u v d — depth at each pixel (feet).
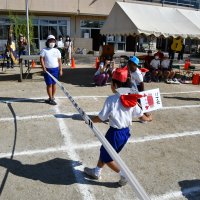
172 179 13.64
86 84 35.29
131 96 11.31
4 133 18.07
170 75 39.11
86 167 13.65
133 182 7.41
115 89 11.89
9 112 22.21
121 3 41.04
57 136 17.93
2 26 76.33
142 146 17.12
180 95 31.58
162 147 17.15
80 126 19.79
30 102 25.18
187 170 14.55
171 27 40.04
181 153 16.47
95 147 16.61
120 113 11.41
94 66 55.62
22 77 37.47
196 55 82.79
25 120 20.54
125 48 92.48
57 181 13.02
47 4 78.38
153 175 13.88
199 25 43.24
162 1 94.94
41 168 14.08
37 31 81.82
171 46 49.06
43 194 12.03
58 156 15.37
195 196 12.44
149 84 37.22
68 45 58.59
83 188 12.55
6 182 12.78
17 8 75.31
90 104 25.67
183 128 20.66
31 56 35.22
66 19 84.53
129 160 15.26
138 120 21.71
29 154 15.44
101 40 89.10
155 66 38.81
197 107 26.66
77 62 62.23
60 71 25.09
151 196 12.25
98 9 84.43
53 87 24.70
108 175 13.65
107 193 12.26
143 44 92.43
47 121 20.51
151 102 18.22
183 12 45.03
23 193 12.05
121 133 11.71
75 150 16.14
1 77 38.34
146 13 41.29
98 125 20.17
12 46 47.42
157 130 19.95
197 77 38.86
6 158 14.92
